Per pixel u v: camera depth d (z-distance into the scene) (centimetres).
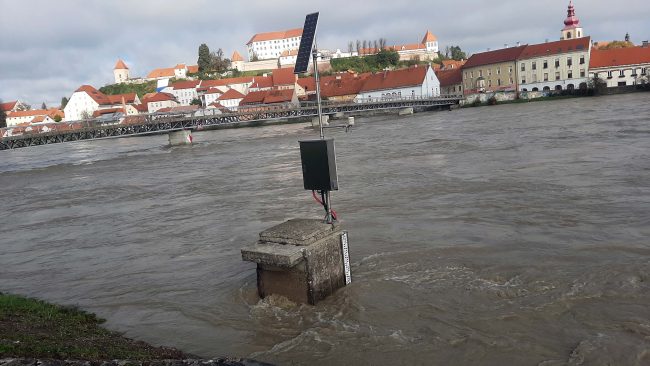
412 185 2522
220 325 1055
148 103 17488
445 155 3641
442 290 1121
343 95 14425
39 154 9300
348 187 2641
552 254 1310
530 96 11319
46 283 1495
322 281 1089
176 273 1449
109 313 1196
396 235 1616
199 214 2323
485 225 1655
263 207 2317
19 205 3281
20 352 740
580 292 1052
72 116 17938
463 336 909
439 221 1756
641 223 1533
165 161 5444
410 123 8119
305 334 959
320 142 1095
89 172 5003
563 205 1830
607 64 11294
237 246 1677
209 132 11350
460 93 14100
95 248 1883
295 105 10506
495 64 13000
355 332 953
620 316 937
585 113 6300
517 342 874
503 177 2506
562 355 823
